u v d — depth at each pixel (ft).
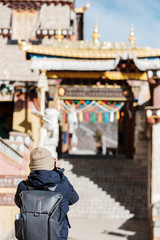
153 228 46.24
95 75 75.51
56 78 76.13
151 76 57.47
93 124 193.16
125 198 63.93
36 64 73.31
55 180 11.25
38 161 11.42
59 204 11.07
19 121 79.00
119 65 74.95
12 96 83.51
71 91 76.89
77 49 73.36
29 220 10.85
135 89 76.18
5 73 94.68
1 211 37.32
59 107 76.84
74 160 76.64
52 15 99.86
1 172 46.19
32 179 11.34
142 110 76.02
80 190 65.46
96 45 74.43
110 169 72.95
